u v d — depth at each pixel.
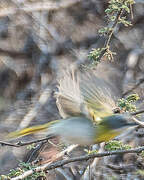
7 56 14.66
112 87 12.00
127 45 14.20
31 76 14.39
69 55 14.63
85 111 5.75
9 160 10.73
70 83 5.69
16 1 15.24
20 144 6.86
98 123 5.91
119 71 13.41
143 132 10.31
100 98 6.10
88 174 8.80
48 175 9.71
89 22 15.20
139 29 14.53
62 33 15.12
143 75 13.41
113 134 5.96
